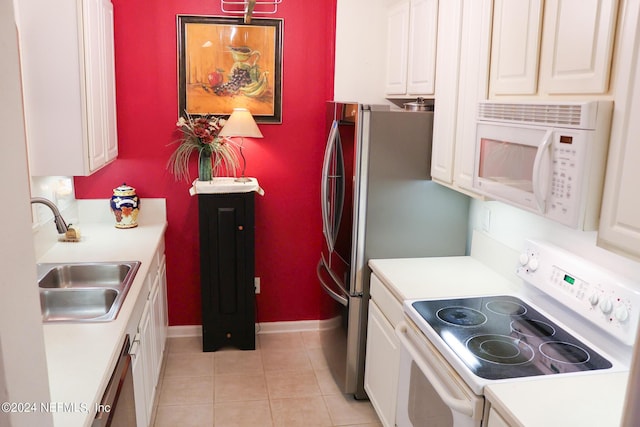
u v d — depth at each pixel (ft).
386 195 9.48
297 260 13.10
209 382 10.98
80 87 8.47
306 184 12.75
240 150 12.32
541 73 5.84
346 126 9.87
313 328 13.47
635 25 4.42
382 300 8.91
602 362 5.93
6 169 2.81
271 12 11.86
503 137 6.35
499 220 8.87
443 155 8.69
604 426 4.73
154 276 10.03
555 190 5.38
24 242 3.04
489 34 6.98
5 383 2.74
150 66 11.66
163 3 11.48
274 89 12.17
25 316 3.04
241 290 11.99
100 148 9.58
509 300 7.73
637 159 4.44
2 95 2.77
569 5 5.30
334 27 11.96
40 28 8.21
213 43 11.76
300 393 10.69
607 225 4.85
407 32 10.43
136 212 11.55
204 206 11.44
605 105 4.80
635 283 5.93
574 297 6.59
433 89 9.17
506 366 5.80
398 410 8.03
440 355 6.46
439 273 8.87
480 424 5.53
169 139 11.98
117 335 6.30
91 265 8.97
